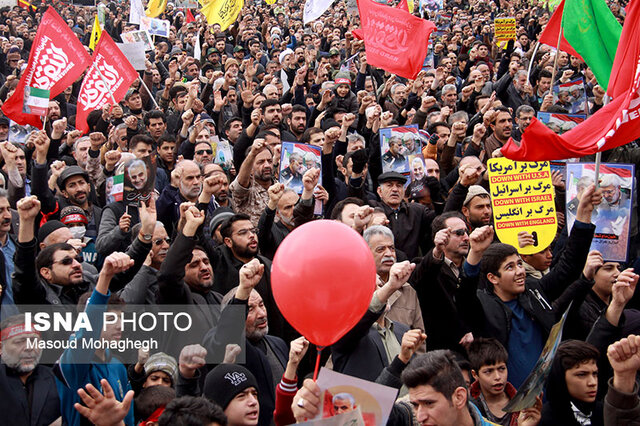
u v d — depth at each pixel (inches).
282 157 308.0
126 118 396.5
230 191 312.8
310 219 265.3
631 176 257.9
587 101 462.9
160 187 335.3
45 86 339.6
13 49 596.1
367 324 182.7
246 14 986.1
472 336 210.1
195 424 133.2
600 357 203.9
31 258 193.8
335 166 354.0
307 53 580.7
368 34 391.9
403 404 160.1
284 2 1177.4
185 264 198.4
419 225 298.0
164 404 166.1
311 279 135.7
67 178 298.2
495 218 264.5
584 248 227.5
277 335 230.2
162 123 390.9
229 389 164.2
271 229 257.9
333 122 399.9
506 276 218.1
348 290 136.5
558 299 228.4
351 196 299.1
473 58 631.2
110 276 163.2
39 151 278.2
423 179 321.7
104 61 372.8
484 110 414.0
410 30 384.2
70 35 344.2
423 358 143.6
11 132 372.8
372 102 413.4
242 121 435.5
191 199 291.0
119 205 276.8
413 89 480.7
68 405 167.0
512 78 489.1
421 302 221.3
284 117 452.4
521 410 168.9
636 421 156.5
